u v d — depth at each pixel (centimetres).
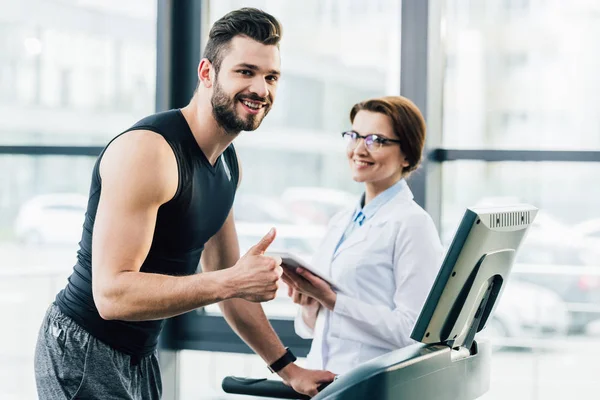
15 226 403
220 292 179
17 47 394
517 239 178
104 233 184
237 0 373
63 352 202
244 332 224
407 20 343
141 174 184
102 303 184
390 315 236
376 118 252
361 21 358
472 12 347
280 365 222
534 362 352
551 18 339
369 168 253
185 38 375
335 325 242
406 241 241
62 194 396
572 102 338
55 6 390
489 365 188
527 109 343
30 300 409
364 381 147
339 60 361
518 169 343
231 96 192
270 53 193
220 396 374
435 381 161
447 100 351
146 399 213
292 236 368
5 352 426
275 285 178
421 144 255
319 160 365
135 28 380
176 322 376
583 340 346
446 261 156
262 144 371
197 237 206
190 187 196
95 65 387
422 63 341
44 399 206
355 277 245
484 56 346
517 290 351
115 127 386
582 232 340
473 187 347
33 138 396
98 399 201
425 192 338
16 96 396
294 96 367
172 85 375
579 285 344
